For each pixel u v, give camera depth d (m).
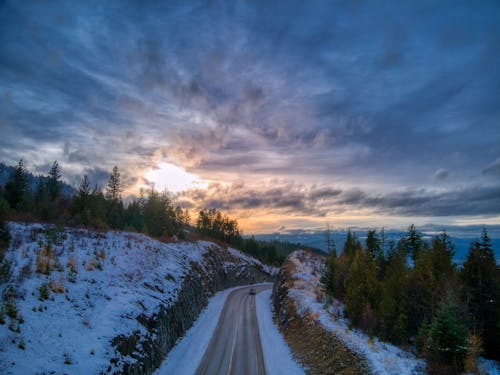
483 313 21.98
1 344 10.83
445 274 25.56
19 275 16.23
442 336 16.64
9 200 38.19
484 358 20.14
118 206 61.31
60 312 14.98
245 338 27.39
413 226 49.53
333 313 28.56
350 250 49.34
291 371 20.48
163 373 18.22
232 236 106.88
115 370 13.56
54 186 59.81
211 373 19.17
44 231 27.11
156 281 27.72
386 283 25.89
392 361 16.88
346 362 18.02
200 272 46.44
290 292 37.38
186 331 27.36
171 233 57.50
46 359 11.43
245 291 60.44
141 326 18.59
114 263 25.31
